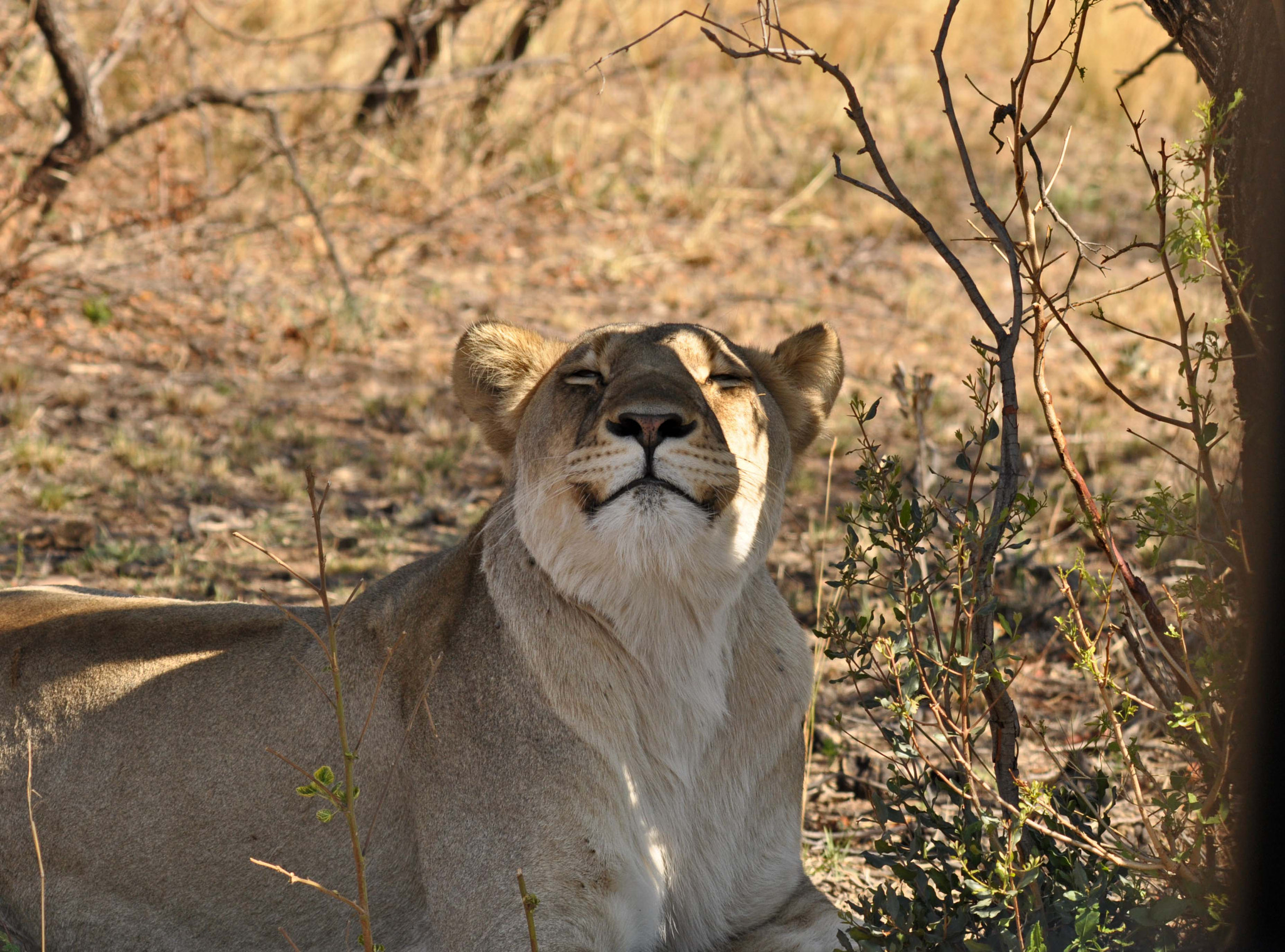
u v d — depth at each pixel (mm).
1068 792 6320
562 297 19844
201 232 19156
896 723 9750
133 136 22406
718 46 6406
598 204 23391
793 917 6695
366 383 16641
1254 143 5895
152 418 15156
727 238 22750
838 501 13734
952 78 30266
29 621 7285
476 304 19312
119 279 18234
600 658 6312
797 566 12266
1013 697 9969
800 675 6922
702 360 6715
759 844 6719
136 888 6766
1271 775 5402
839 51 30969
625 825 6262
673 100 27500
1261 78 5844
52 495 12852
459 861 6266
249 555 12141
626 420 6195
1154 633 5934
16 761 6926
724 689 6570
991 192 24312
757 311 19656
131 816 6754
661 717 6422
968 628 6027
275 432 14914
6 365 15648
